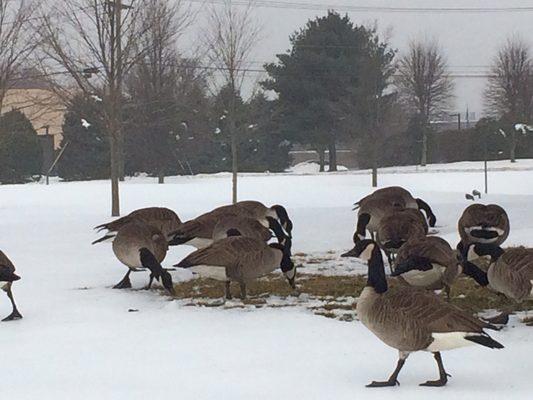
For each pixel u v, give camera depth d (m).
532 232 15.33
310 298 10.55
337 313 9.56
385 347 7.91
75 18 19.84
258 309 9.86
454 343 6.21
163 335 8.50
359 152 49.75
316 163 68.44
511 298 9.34
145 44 26.67
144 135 41.22
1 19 24.80
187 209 22.11
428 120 59.56
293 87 55.44
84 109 21.94
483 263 12.26
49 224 18.72
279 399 6.19
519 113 56.91
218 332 8.62
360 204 14.30
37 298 10.68
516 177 37.00
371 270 6.75
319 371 7.06
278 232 12.49
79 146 52.12
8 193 30.05
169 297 10.74
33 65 20.84
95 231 17.30
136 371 7.11
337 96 55.03
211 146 54.69
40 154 50.62
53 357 7.67
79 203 25.91
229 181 35.91
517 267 8.59
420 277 9.16
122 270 12.77
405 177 38.09
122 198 27.77
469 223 12.18
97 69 20.44
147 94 31.03
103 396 6.30
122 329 8.81
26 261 13.55
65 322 9.25
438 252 9.21
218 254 9.98
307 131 56.78
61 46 20.03
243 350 7.82
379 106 43.19
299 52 55.47
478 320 6.25
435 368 7.16
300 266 13.00
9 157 48.31
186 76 38.03
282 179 37.53
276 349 7.86
